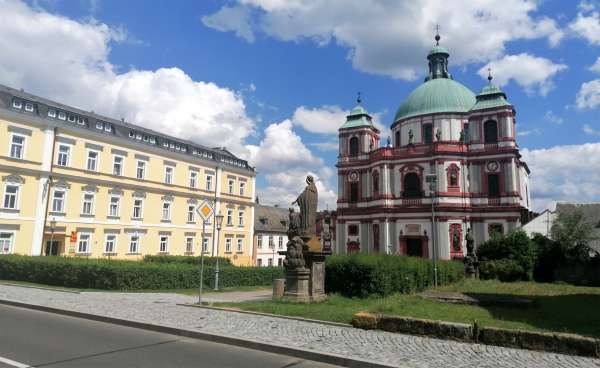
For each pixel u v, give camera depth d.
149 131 52.16
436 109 53.88
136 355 8.60
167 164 48.81
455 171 48.31
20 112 35.53
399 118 57.81
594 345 8.37
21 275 25.06
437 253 46.72
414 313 13.07
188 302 16.28
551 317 12.95
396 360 8.14
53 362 7.91
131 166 44.75
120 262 23.95
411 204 49.56
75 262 23.19
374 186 52.97
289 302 15.70
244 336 10.00
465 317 12.59
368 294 17.61
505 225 45.47
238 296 20.41
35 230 36.12
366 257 18.64
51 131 37.78
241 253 58.84
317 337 9.95
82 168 40.09
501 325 11.39
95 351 8.84
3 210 34.22
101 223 41.41
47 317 13.02
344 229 54.88
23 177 35.69
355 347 9.05
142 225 45.47
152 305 15.06
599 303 17.02
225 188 56.69
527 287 24.73
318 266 17.20
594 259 32.44
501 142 47.19
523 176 53.72
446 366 7.79
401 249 49.16
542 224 43.91
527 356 8.43
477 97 49.88
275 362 8.41
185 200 50.69
